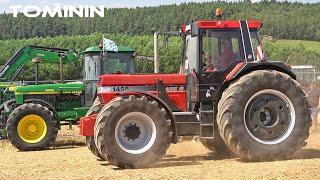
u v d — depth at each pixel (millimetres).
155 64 10438
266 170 7672
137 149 8734
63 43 61312
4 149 13875
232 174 7535
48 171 8812
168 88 9523
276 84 9031
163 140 8781
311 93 16047
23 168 9359
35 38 65062
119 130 8703
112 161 8625
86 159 10250
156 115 8773
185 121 9250
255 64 9234
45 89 14586
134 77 9461
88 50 14750
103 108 8805
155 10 68250
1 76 16406
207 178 7328
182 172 7938
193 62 9508
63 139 15258
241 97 8922
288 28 63312
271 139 9047
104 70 14688
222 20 9539
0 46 58469
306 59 47312
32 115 13695
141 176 7766
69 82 15891
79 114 14641
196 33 9336
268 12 71812
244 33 9453
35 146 13562
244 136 8898
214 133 9367
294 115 9109
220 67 9398
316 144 11320
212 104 9352
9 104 15039
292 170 7422
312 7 77688
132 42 58844
